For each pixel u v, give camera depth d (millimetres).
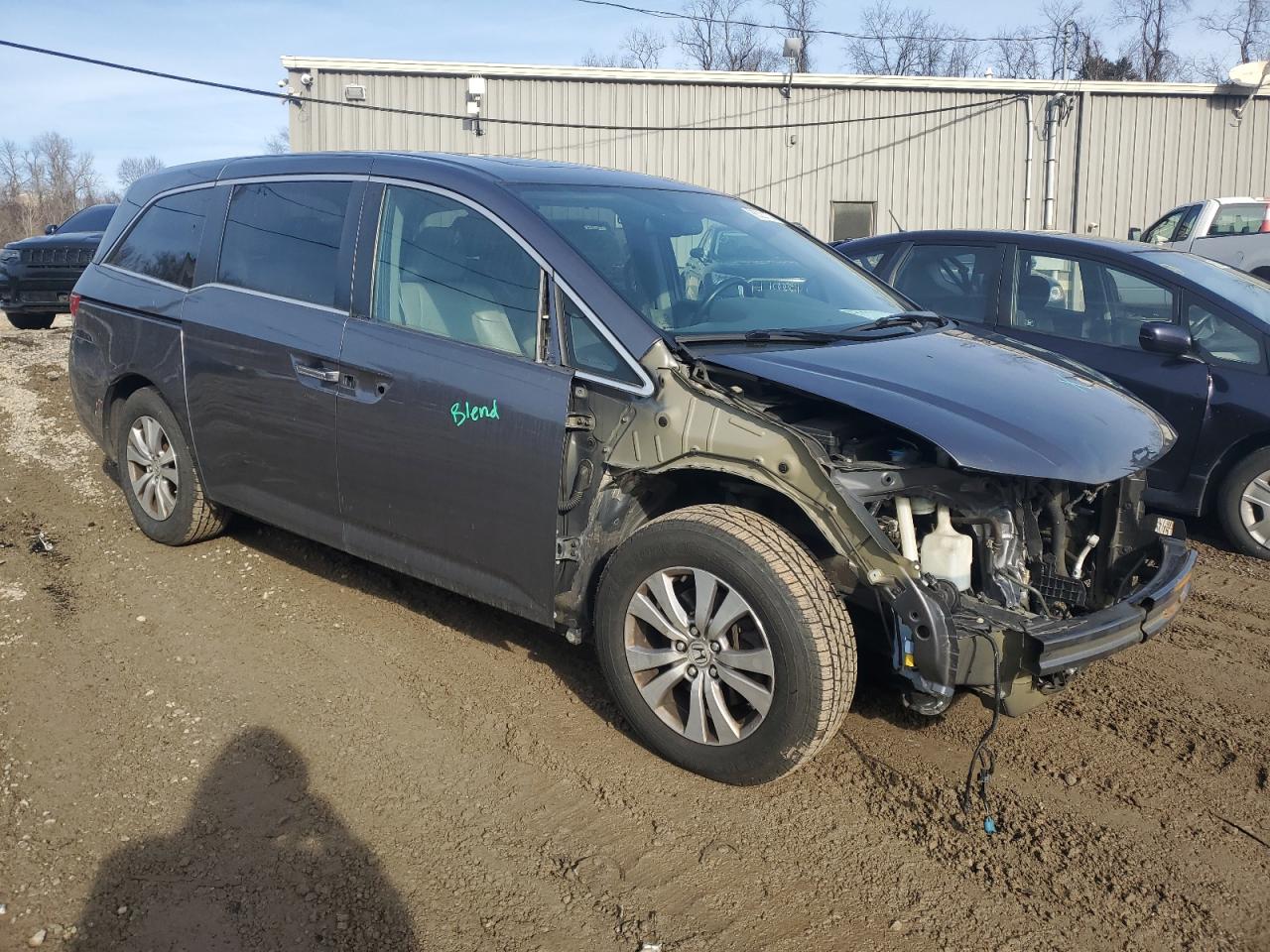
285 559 5254
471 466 3650
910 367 3516
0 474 6941
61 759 3416
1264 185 21844
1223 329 5770
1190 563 3523
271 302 4426
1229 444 5703
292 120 21422
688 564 3232
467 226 3869
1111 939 2680
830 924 2721
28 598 4750
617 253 3748
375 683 3988
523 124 21609
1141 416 3586
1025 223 22000
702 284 3930
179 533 5211
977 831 3129
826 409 3463
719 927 2703
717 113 21766
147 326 5059
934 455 3250
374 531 4070
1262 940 2682
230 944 2598
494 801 3242
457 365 3701
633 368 3357
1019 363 3818
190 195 5078
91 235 14906
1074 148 21672
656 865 2953
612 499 3506
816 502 3051
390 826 3105
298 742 3559
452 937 2650
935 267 6820
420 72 21234
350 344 4027
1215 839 3121
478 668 4117
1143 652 4484
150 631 4426
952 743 3637
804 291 4227
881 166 21984
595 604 3492
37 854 2926
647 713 3406
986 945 2652
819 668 3008
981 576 3320
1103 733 3746
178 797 3221
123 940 2600
